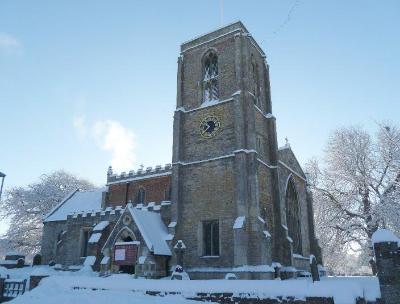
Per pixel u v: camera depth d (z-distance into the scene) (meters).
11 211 63.19
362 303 15.94
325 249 46.47
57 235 47.12
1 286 27.14
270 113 39.03
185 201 34.03
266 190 34.34
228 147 33.25
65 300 17.09
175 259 30.84
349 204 45.44
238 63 35.38
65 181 73.12
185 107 38.28
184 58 40.66
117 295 18.44
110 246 32.47
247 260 28.00
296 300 16.05
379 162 44.59
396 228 38.84
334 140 48.97
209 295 18.36
